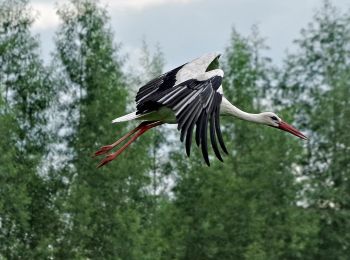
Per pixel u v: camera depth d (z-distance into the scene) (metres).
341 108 34.56
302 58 40.47
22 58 37.31
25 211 31.81
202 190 31.06
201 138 9.76
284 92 40.84
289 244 31.22
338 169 34.06
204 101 10.16
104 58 37.28
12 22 37.38
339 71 38.31
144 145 34.97
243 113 14.72
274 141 32.75
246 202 30.88
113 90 36.59
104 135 34.84
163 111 12.48
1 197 30.86
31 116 37.12
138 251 30.81
